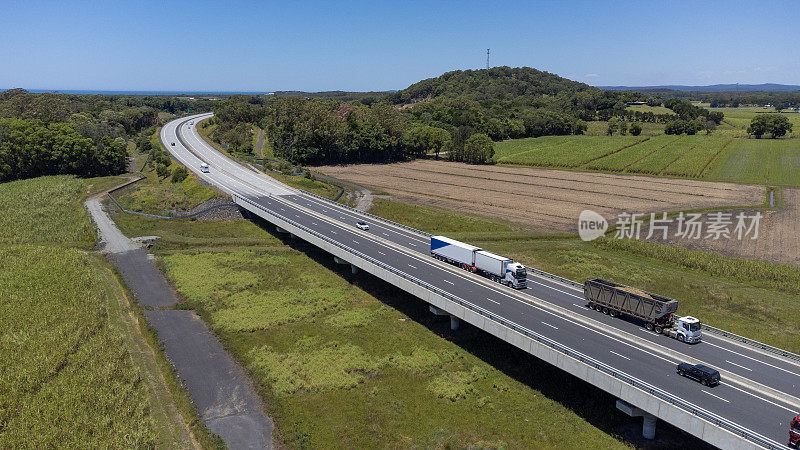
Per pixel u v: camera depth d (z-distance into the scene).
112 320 50.12
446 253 61.12
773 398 32.78
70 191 100.81
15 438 31.89
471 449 33.41
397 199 113.88
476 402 38.75
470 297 50.03
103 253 71.19
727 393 33.25
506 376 42.50
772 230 83.75
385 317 53.88
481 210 103.50
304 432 35.03
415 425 36.12
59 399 36.03
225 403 38.38
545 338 38.44
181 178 109.88
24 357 40.75
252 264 68.81
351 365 43.62
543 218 96.38
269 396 38.97
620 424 35.94
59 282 56.34
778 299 57.06
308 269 68.00
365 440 34.34
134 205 94.12
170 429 34.97
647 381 34.53
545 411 37.62
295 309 54.84
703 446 33.28
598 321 44.72
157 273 64.88
